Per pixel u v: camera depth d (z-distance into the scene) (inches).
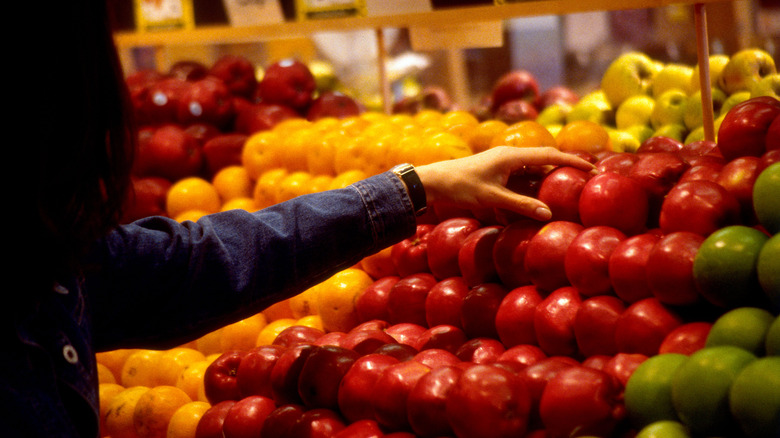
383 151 59.7
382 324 51.2
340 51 186.7
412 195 42.5
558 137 56.6
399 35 182.2
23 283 32.3
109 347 39.5
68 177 32.6
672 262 35.0
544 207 43.4
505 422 33.4
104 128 34.5
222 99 94.3
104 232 35.3
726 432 29.0
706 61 61.7
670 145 54.2
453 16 74.9
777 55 142.3
